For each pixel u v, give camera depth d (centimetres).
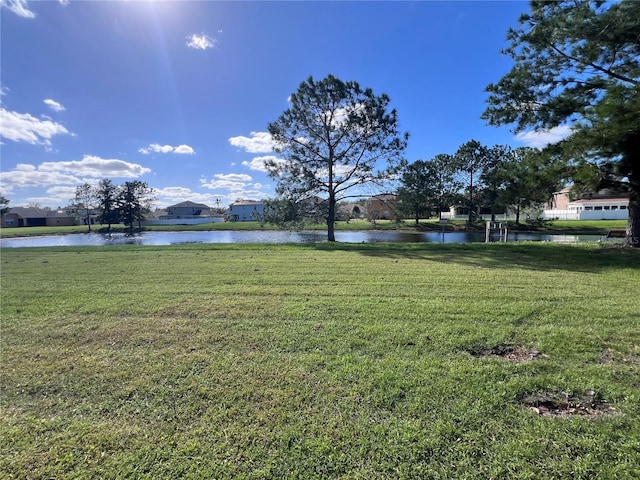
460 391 257
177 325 421
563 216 4528
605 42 832
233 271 780
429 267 799
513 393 254
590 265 786
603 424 218
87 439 218
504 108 996
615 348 328
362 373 288
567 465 187
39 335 395
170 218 6969
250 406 247
